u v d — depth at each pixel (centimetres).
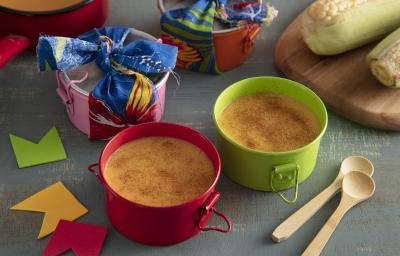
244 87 53
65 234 46
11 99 57
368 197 50
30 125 55
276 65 61
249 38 58
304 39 60
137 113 51
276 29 65
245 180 50
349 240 47
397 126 55
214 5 57
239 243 47
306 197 50
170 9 59
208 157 48
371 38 60
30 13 55
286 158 47
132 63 51
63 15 56
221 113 52
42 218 48
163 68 51
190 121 56
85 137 54
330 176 52
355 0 58
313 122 52
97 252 45
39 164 52
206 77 60
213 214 49
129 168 47
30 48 60
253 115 52
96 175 47
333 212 49
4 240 46
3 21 56
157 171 47
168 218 43
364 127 56
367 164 52
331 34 57
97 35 54
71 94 51
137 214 43
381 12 59
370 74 58
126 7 66
